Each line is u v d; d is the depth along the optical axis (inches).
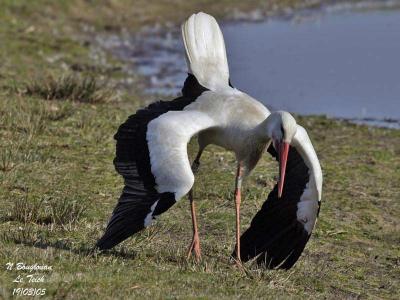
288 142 377.7
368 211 518.3
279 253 401.7
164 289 340.5
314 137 676.1
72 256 372.2
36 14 1133.7
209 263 394.6
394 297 395.5
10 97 676.7
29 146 561.6
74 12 1230.9
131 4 1357.0
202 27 435.2
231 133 394.6
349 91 853.2
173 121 371.6
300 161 392.8
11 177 497.4
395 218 512.4
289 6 1435.8
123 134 381.4
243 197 512.1
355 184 562.9
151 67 965.2
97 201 483.5
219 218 477.1
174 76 916.0
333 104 804.0
